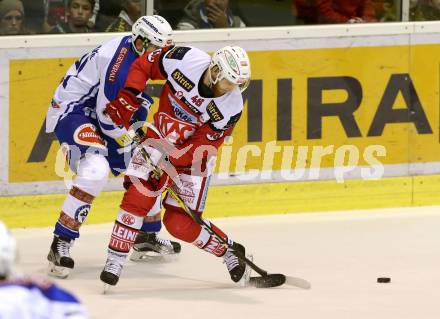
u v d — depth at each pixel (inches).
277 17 738.2
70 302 330.0
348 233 700.7
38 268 617.0
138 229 570.3
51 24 692.1
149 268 625.0
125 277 605.3
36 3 685.9
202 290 582.2
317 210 746.8
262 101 727.7
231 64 538.6
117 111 573.3
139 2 710.5
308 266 629.0
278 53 726.5
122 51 597.0
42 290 329.1
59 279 598.2
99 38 692.7
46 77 682.2
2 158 679.7
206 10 722.8
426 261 642.2
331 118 743.7
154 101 703.7
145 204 567.2
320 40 733.3
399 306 557.3
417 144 764.0
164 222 583.2
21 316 322.3
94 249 655.8
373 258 647.1
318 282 597.9
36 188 688.4
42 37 677.3
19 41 673.0
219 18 725.3
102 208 703.1
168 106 570.6
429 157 767.7
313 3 741.9
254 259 641.0
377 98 751.7
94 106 613.3
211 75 548.1
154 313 539.2
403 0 757.3
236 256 579.8
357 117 748.6
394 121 757.3
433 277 610.5
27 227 689.6
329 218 732.7
